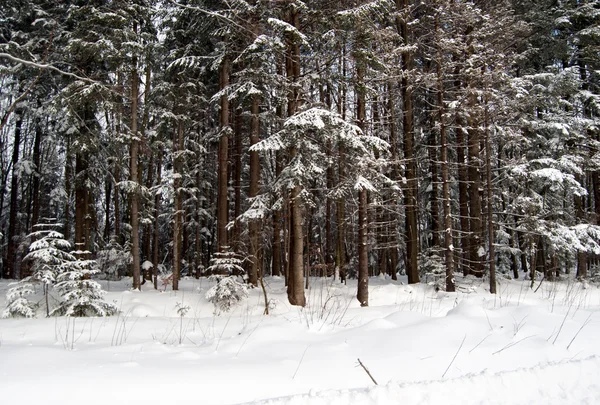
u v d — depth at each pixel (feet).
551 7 58.13
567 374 14.23
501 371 14.14
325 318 27.22
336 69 38.65
